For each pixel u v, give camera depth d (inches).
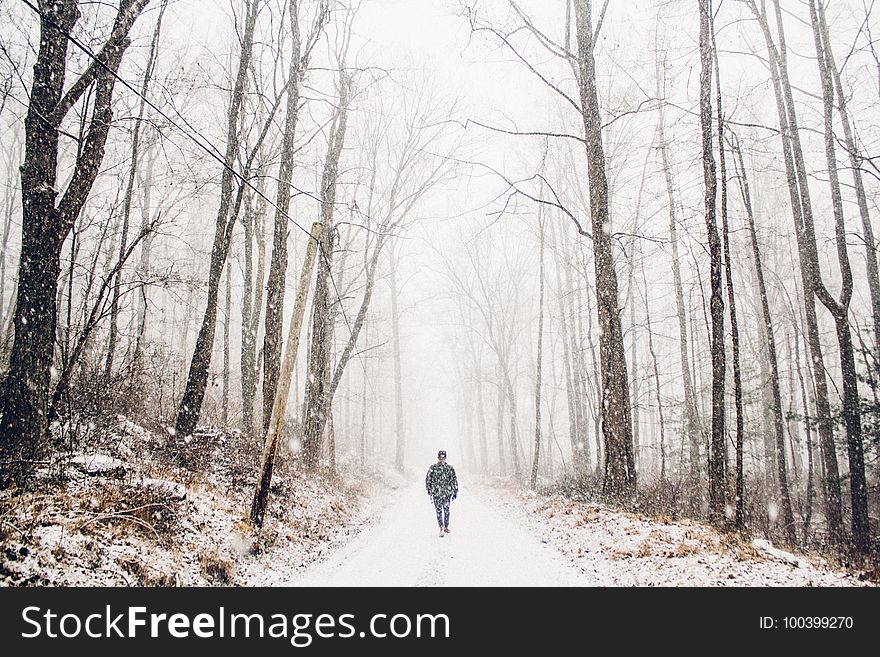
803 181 520.1
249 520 339.9
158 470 341.1
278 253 512.4
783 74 527.5
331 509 509.4
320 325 699.4
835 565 339.9
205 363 449.7
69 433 318.7
